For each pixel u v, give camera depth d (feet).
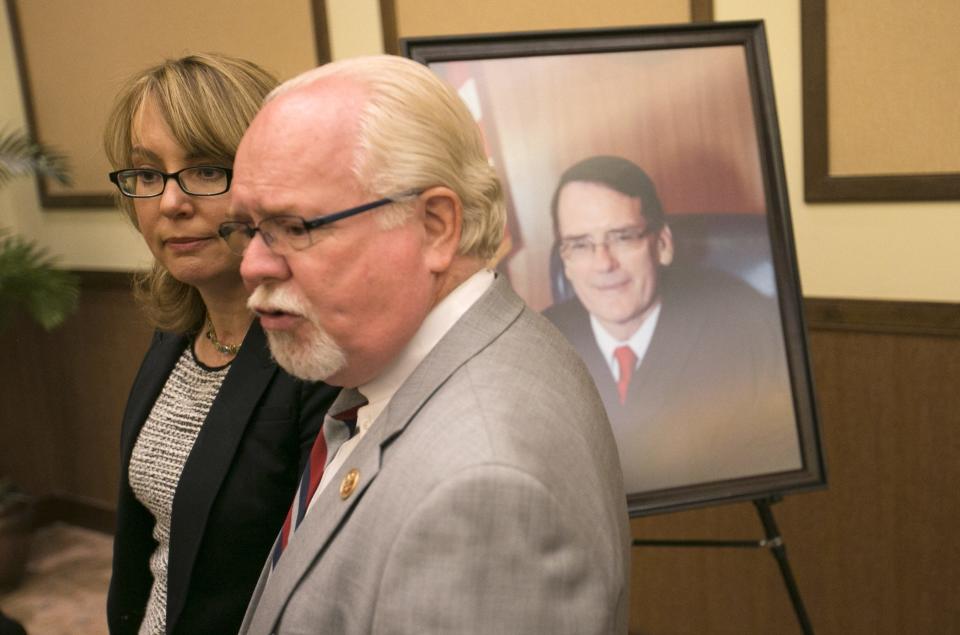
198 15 12.72
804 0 8.75
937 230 8.58
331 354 3.26
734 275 7.13
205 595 4.75
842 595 9.67
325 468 3.82
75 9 13.88
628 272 7.06
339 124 3.12
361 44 11.39
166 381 5.39
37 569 14.32
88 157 14.26
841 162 8.94
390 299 3.21
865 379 9.17
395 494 3.03
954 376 8.69
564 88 7.10
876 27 8.54
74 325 15.06
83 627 12.53
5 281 12.94
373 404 3.56
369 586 2.99
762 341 7.09
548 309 7.06
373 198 3.13
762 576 10.07
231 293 5.05
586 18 9.86
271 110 3.22
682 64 7.17
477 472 2.85
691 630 10.62
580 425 3.24
